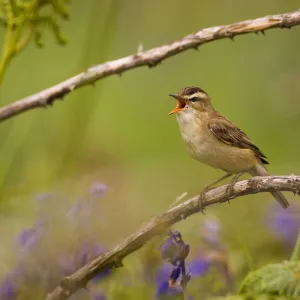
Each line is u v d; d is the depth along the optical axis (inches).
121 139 694.5
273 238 440.1
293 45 761.0
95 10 509.0
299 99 666.2
